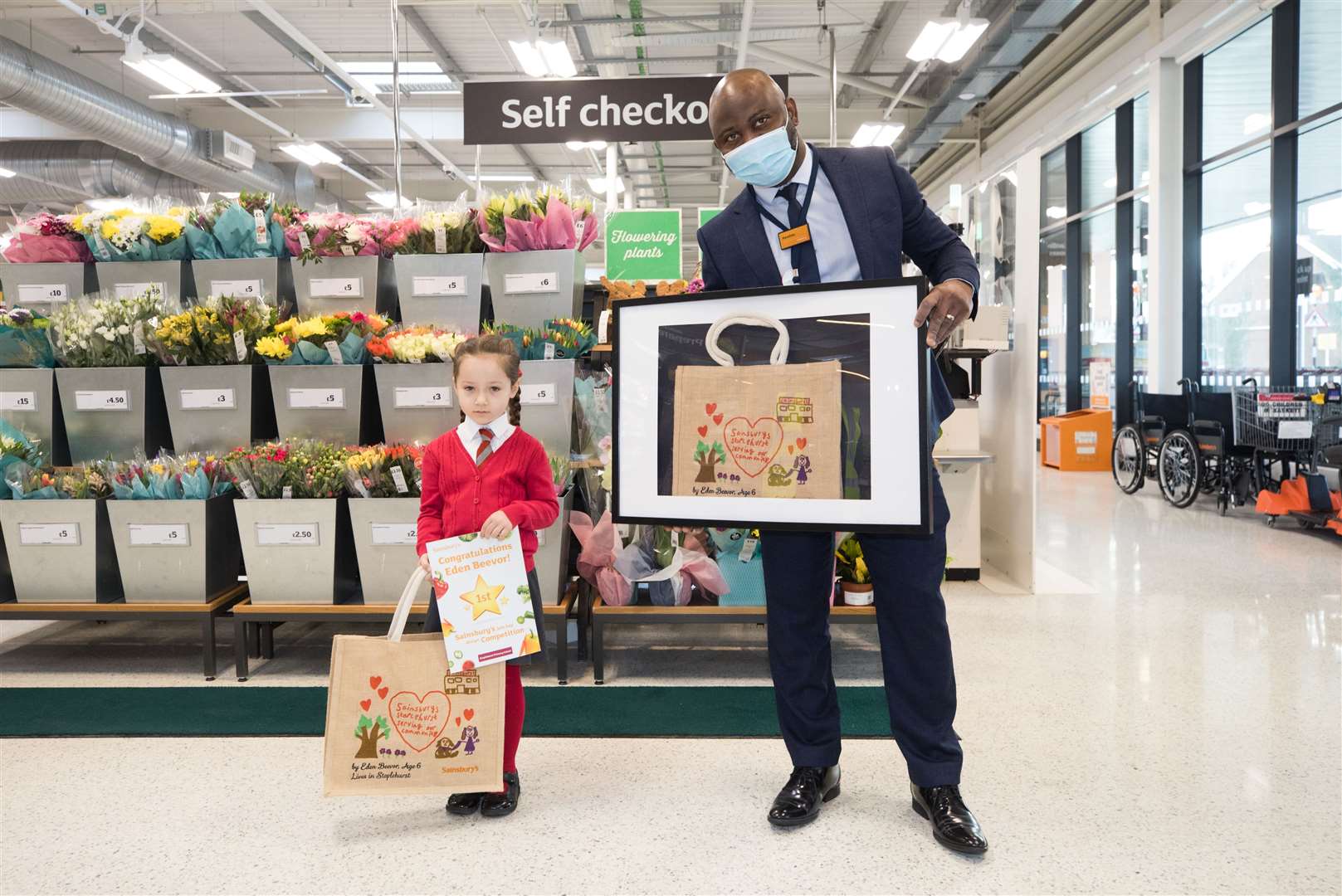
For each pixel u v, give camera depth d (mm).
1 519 2848
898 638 1736
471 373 1857
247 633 3133
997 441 4508
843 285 1607
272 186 12016
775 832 1777
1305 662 2893
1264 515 6160
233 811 1914
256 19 8242
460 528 1876
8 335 3020
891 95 9766
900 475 1561
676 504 1721
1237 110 7375
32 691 2736
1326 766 2074
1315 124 6438
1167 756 2145
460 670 1750
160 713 2521
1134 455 7949
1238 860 1651
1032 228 4023
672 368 1729
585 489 3041
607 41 8547
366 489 2799
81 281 3156
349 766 1764
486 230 2990
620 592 2844
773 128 1650
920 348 1548
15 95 7688
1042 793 1944
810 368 1628
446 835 1790
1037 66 10102
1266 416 5672
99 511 2861
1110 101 9086
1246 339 7414
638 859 1678
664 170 13531
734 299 1684
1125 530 5691
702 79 4379
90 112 8398
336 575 2850
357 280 3068
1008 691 2645
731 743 2277
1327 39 6309
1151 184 8117
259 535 2826
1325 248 6430
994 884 1576
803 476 1626
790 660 1828
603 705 2576
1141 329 9203
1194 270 8008
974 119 11891
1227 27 7094
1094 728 2338
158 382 3086
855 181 1725
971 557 4266
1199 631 3289
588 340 2982
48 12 8203
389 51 9055
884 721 2412
